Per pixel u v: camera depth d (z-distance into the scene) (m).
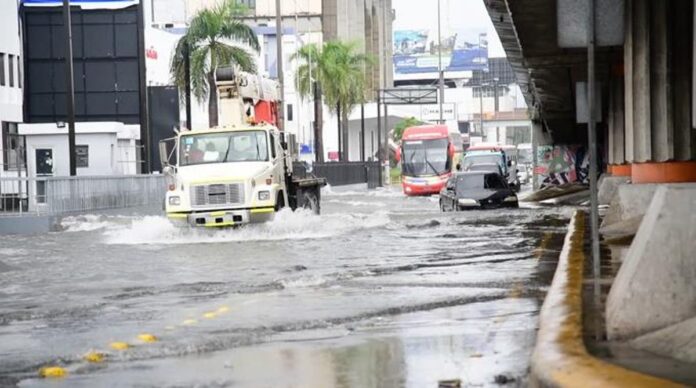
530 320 26.02
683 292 20.03
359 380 18.84
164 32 172.00
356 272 40.19
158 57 166.00
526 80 122.25
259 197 63.16
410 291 33.31
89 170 111.06
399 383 18.47
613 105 101.44
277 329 25.88
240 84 71.75
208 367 20.75
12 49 117.50
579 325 21.31
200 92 152.88
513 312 27.61
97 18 142.00
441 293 32.50
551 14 69.88
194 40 152.12
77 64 142.12
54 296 34.97
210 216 62.88
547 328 21.09
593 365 16.69
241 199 62.97
